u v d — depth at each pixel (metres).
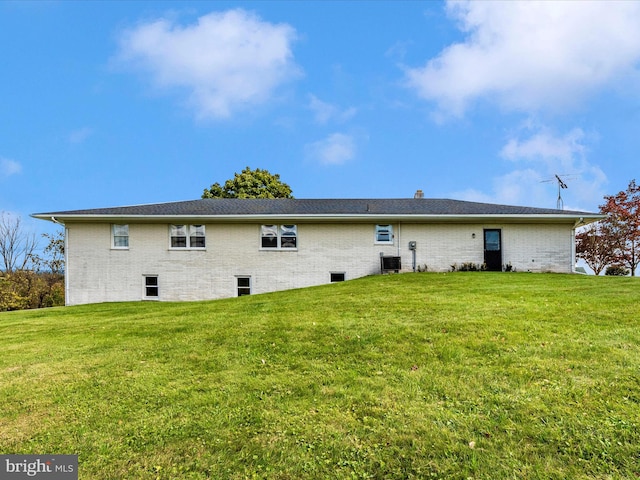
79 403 3.53
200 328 6.35
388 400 3.33
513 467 2.38
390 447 2.65
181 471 2.48
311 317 6.67
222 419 3.12
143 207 15.19
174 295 13.75
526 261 13.73
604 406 3.03
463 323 5.54
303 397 3.48
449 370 3.91
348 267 13.90
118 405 3.46
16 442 2.89
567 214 13.10
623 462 2.38
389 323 5.85
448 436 2.74
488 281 10.57
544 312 6.08
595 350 4.22
